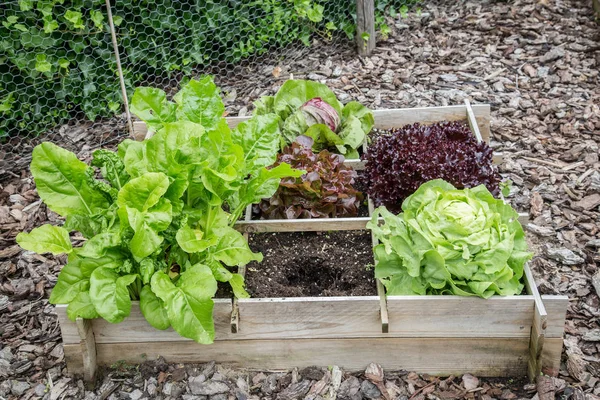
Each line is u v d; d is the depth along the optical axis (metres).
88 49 2.60
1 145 2.51
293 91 2.23
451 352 1.65
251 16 2.87
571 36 2.93
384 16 3.09
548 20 3.05
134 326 1.63
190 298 1.51
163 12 2.65
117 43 2.61
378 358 1.67
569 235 2.04
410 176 1.86
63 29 2.53
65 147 2.51
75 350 1.66
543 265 1.94
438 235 1.58
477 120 2.26
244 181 1.69
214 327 1.62
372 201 1.93
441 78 2.75
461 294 1.57
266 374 1.68
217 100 1.75
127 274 1.57
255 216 1.96
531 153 2.36
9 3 2.39
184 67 2.78
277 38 2.88
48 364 1.74
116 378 1.68
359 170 2.07
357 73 2.80
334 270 1.77
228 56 2.85
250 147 1.72
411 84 2.72
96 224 1.60
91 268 1.56
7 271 2.00
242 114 2.60
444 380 1.67
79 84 2.58
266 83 2.77
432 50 2.91
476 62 2.83
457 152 1.89
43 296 1.93
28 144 2.53
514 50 2.88
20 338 1.81
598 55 2.81
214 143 1.62
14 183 2.36
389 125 2.27
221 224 1.66
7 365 1.74
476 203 1.61
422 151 1.90
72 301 1.56
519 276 1.61
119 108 2.67
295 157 1.92
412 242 1.61
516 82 2.70
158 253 1.57
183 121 1.60
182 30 2.73
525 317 1.58
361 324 1.61
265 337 1.64
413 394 1.63
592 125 2.45
